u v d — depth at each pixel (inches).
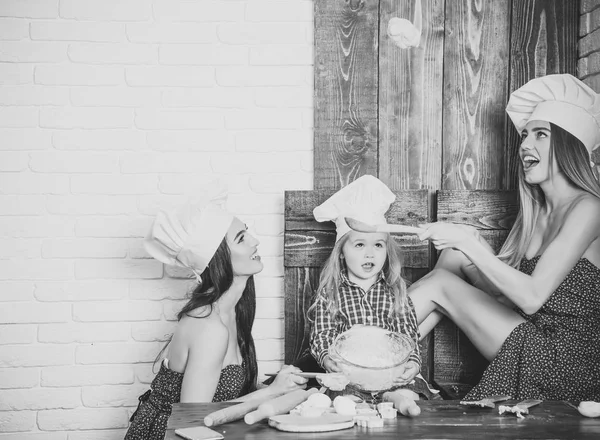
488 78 99.4
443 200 97.2
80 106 97.0
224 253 80.7
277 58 98.3
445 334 97.5
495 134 99.7
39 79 96.3
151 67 97.6
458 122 99.6
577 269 81.5
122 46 97.3
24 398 96.2
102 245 97.4
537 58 99.4
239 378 80.4
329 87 98.3
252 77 98.3
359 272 85.6
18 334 96.3
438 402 63.8
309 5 98.7
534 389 79.3
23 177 96.4
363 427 55.0
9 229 96.2
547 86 86.0
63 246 96.9
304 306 96.8
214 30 98.0
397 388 73.5
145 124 97.6
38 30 96.2
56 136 96.7
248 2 98.1
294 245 96.3
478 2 99.2
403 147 99.1
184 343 78.1
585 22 97.8
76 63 96.8
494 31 99.4
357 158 98.7
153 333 97.9
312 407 58.4
